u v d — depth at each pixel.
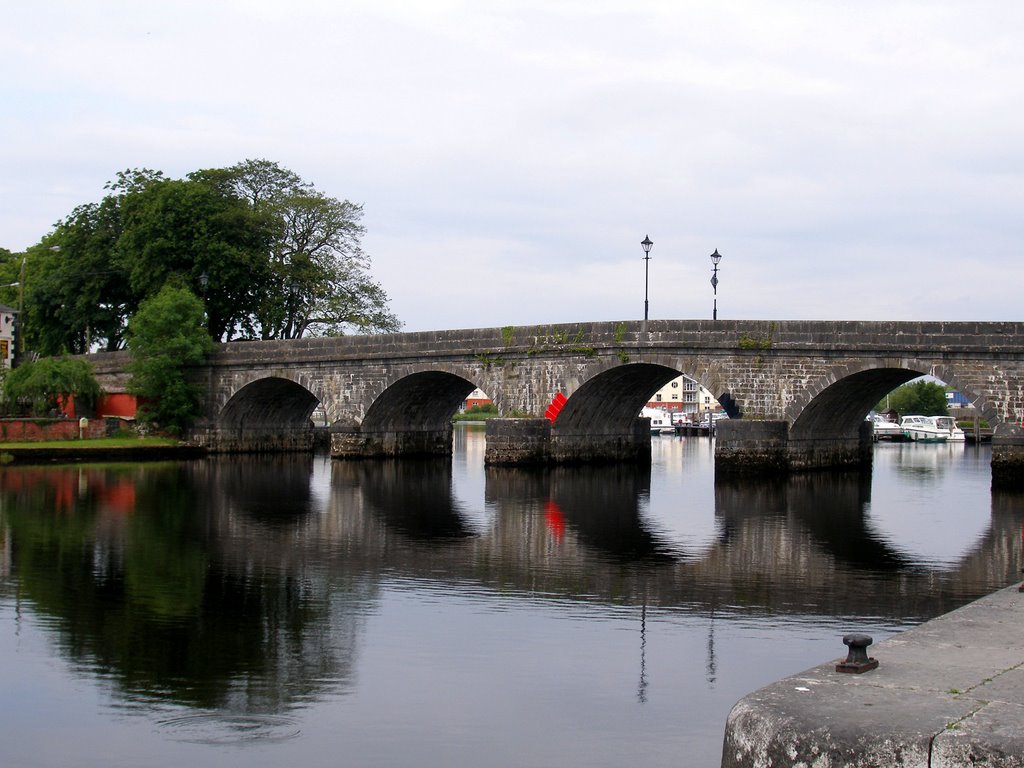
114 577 27.42
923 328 45.19
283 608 23.88
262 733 16.17
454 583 26.77
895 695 9.89
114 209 81.00
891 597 24.94
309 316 79.81
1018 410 43.31
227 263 74.44
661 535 34.81
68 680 18.69
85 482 52.03
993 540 33.69
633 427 63.84
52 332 83.94
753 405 49.56
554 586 26.34
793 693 9.98
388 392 63.50
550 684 18.31
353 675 18.86
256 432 74.00
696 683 18.33
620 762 15.03
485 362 58.09
